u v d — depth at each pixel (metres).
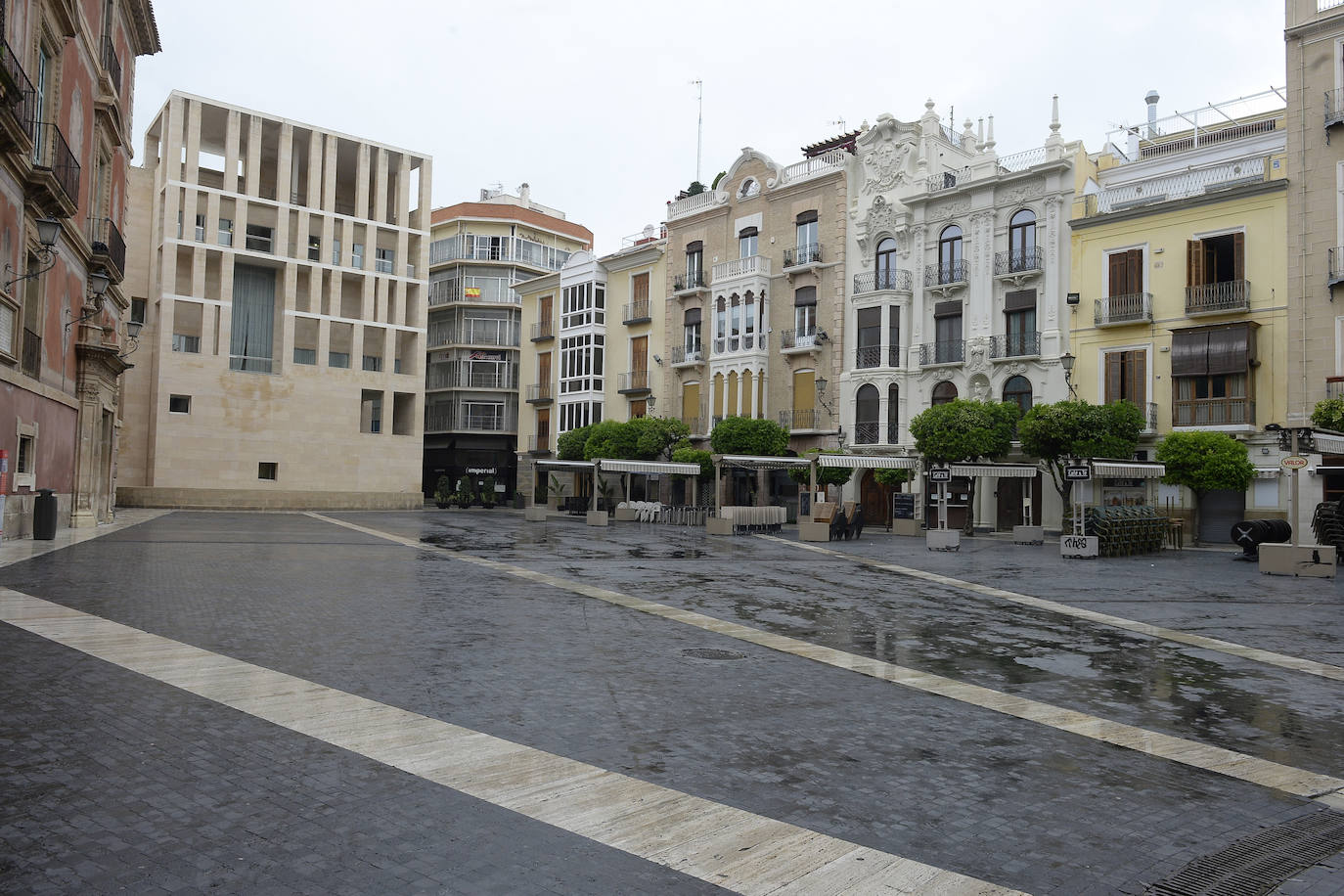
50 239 17.30
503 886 3.74
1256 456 29.14
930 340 39.03
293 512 44.97
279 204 48.59
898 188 40.53
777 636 10.34
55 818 4.25
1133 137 38.00
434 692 6.99
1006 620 12.23
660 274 51.34
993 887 3.96
